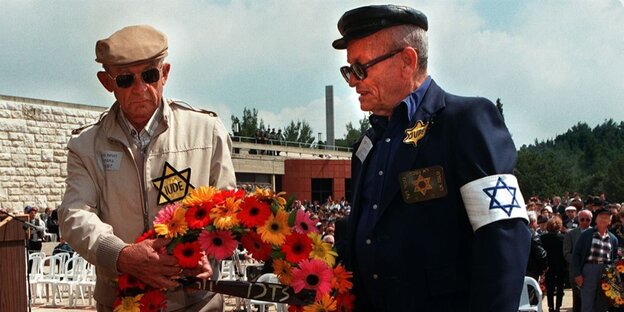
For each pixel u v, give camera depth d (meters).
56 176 27.59
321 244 3.19
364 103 3.10
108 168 3.82
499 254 2.68
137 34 3.72
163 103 3.90
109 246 3.43
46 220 25.67
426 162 2.90
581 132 131.00
